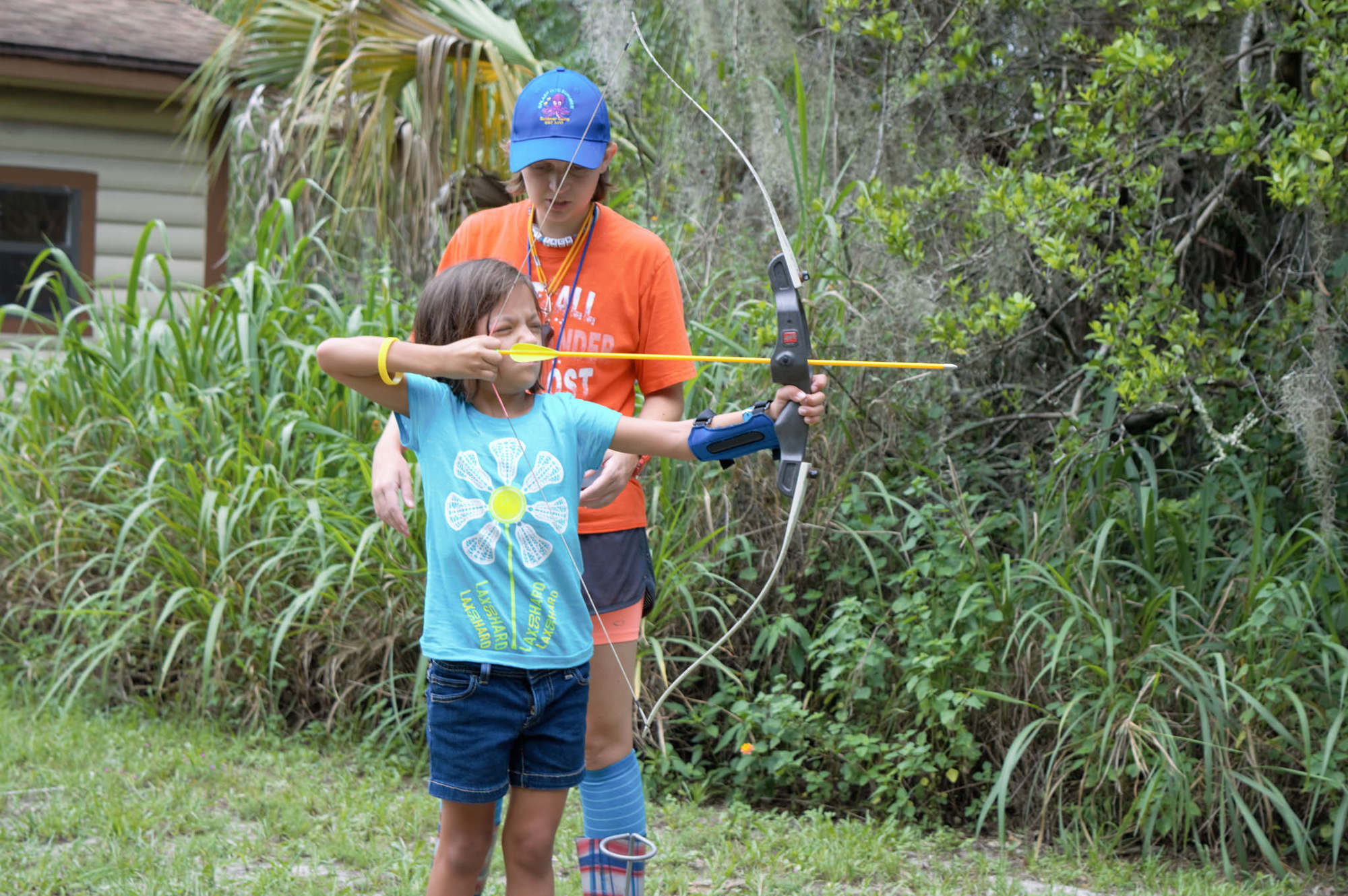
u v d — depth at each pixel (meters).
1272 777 4.16
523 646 2.39
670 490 4.91
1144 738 4.11
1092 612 4.30
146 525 5.46
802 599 4.95
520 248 2.98
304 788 4.20
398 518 2.63
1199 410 4.47
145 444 5.74
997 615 4.36
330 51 8.49
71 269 6.43
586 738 2.91
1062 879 3.79
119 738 4.70
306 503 5.07
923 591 4.56
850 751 4.39
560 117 2.77
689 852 3.81
